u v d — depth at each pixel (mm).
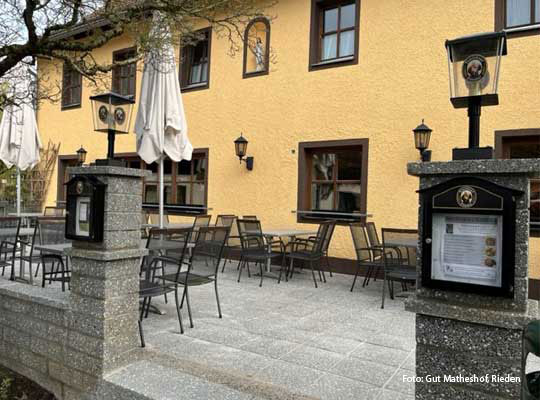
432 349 1690
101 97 3061
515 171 1508
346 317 4137
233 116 8016
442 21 5973
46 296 3014
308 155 7230
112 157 3006
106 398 2564
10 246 5328
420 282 1729
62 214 8719
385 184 6355
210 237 5246
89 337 2711
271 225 7453
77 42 3373
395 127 6305
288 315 4184
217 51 8242
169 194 9039
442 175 1699
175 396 2379
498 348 1556
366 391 2525
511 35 5445
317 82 7047
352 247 6602
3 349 3266
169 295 4941
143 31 3520
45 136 11211
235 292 5195
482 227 1576
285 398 2350
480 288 1572
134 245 2875
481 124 5602
